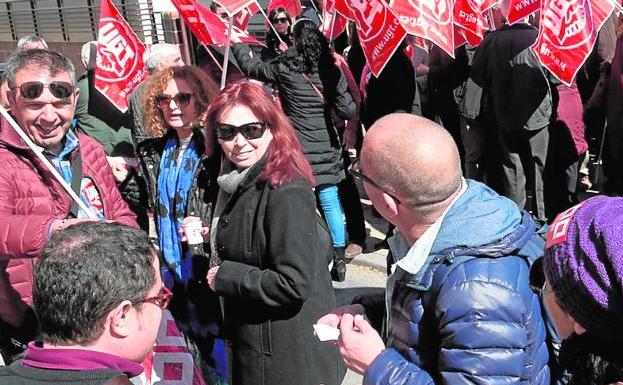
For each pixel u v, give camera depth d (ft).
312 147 15.65
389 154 5.51
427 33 13.17
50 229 7.63
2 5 33.14
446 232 5.40
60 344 4.84
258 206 7.97
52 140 8.49
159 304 5.28
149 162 10.12
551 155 16.33
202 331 9.60
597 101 16.39
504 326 5.03
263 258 7.97
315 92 15.51
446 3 13.15
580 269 3.96
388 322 6.02
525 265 5.33
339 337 6.04
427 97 19.53
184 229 9.18
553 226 4.30
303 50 15.35
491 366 5.01
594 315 3.89
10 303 8.32
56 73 8.26
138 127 13.10
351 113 15.85
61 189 8.60
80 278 4.75
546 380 5.34
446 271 5.27
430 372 5.50
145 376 7.14
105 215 9.27
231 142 8.15
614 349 3.98
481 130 16.62
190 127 9.57
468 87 16.31
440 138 5.54
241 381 8.41
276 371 8.11
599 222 3.98
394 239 6.50
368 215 20.36
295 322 8.04
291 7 22.44
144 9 24.14
